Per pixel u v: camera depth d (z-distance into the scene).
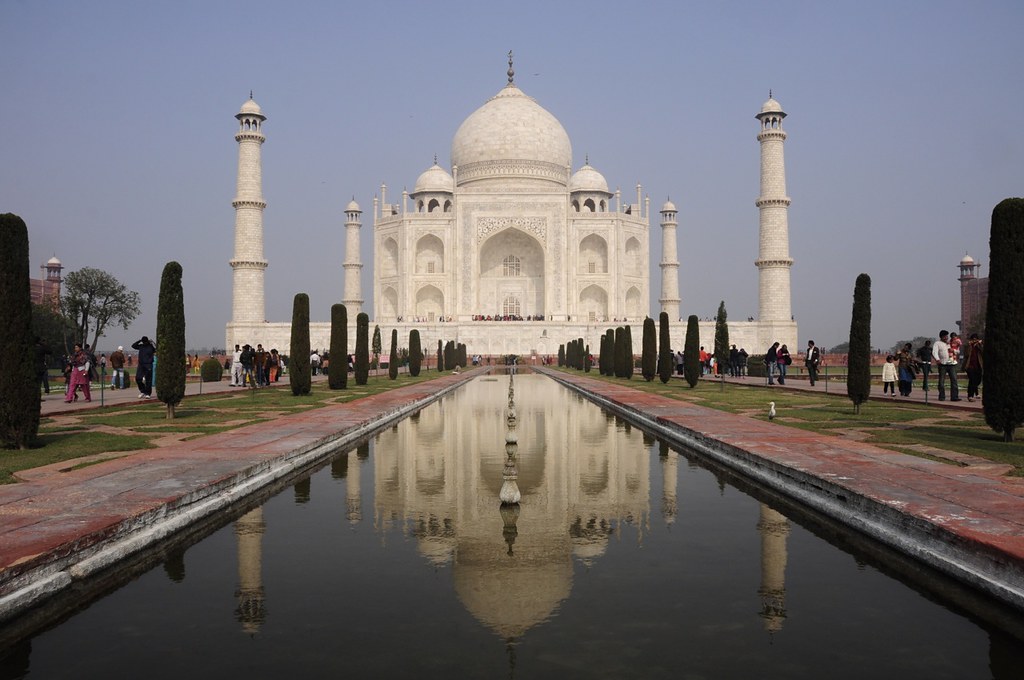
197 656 5.99
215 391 35.47
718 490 12.66
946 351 26.55
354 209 101.69
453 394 38.03
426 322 91.50
